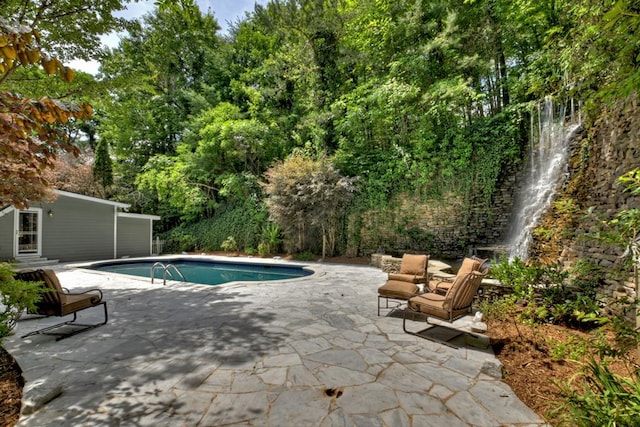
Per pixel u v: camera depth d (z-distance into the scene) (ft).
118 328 13.91
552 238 19.40
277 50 56.39
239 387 8.66
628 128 14.39
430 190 37.40
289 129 54.19
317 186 38.50
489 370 9.46
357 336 12.77
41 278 12.48
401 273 19.36
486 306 14.98
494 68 38.50
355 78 51.26
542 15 31.24
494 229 33.63
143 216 50.34
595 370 6.64
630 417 5.19
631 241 6.95
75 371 9.67
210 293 21.08
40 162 8.20
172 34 58.49
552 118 29.35
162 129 66.64
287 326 14.08
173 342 12.14
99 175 55.98
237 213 52.39
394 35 40.24
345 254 42.11
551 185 28.02
